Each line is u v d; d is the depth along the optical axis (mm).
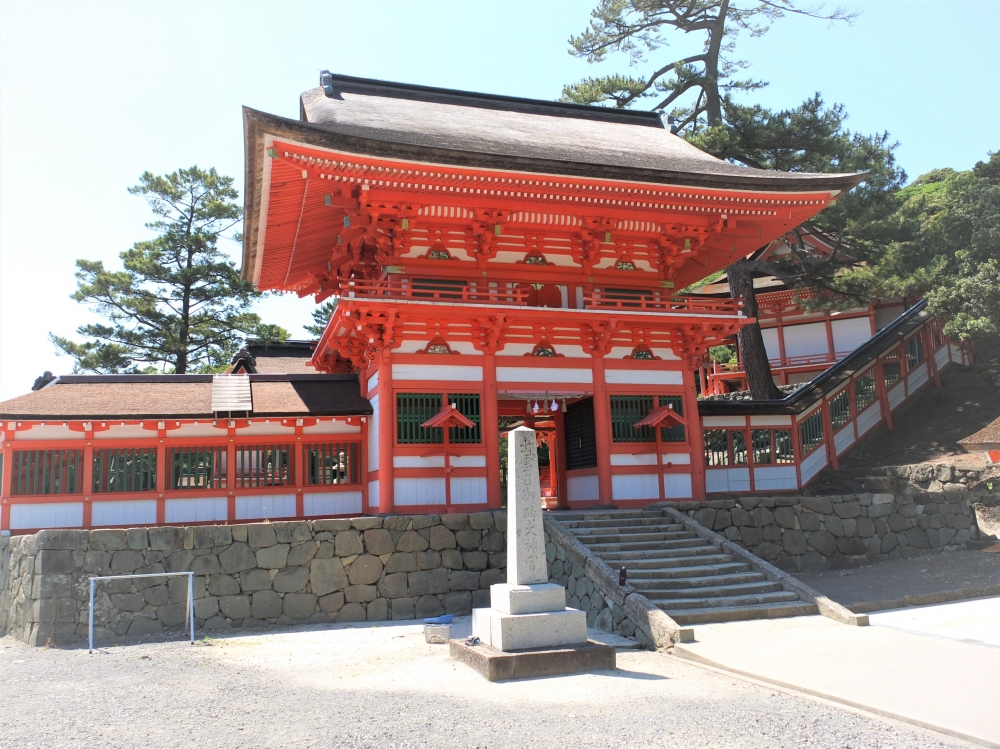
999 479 25250
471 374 21406
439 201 20734
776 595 16000
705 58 38281
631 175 20781
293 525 17656
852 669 10938
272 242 24000
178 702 10109
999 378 31328
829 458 29375
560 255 23609
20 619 17016
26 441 19688
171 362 49125
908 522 22641
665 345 23844
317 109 23531
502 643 11453
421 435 20656
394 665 12484
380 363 20609
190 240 48312
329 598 17594
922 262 32375
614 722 8719
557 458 25469
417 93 29359
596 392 22625
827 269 33688
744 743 7922
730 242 26984
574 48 39844
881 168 31391
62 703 10227
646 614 13844
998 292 28953
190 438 20984
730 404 27344
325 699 10117
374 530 18219
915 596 16750
